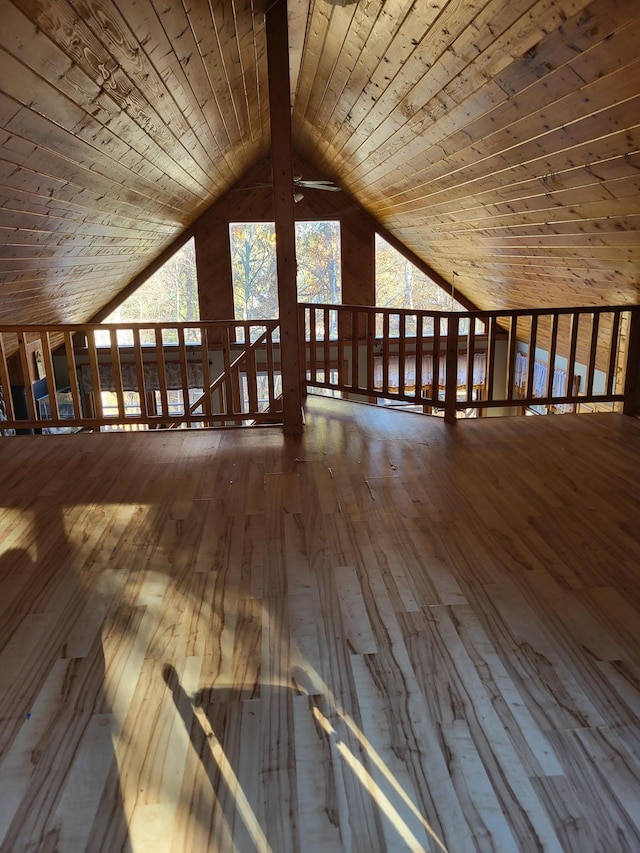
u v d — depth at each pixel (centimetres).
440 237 740
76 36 241
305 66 493
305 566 279
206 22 319
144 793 163
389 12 322
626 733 180
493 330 514
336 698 196
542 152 374
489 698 195
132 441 478
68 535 315
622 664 209
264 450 448
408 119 452
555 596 250
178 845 149
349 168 733
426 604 247
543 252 546
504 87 331
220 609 247
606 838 148
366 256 953
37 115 281
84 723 188
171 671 210
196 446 461
